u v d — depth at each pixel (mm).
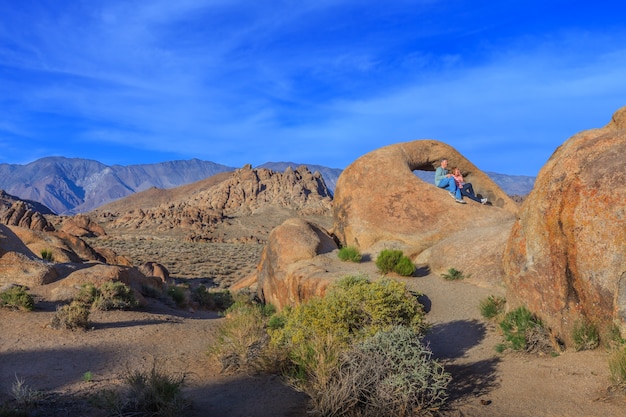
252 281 32812
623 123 12352
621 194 7680
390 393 6453
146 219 146750
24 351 10664
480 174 26125
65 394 7879
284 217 173875
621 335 7449
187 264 63000
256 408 7047
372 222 20922
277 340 8930
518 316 9055
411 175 22281
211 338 12867
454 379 7754
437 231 19984
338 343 7695
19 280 17312
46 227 92938
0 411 6762
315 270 16578
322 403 6480
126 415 6793
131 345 11773
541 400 6566
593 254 7879
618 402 6133
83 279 17875
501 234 15906
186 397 7750
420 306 9750
